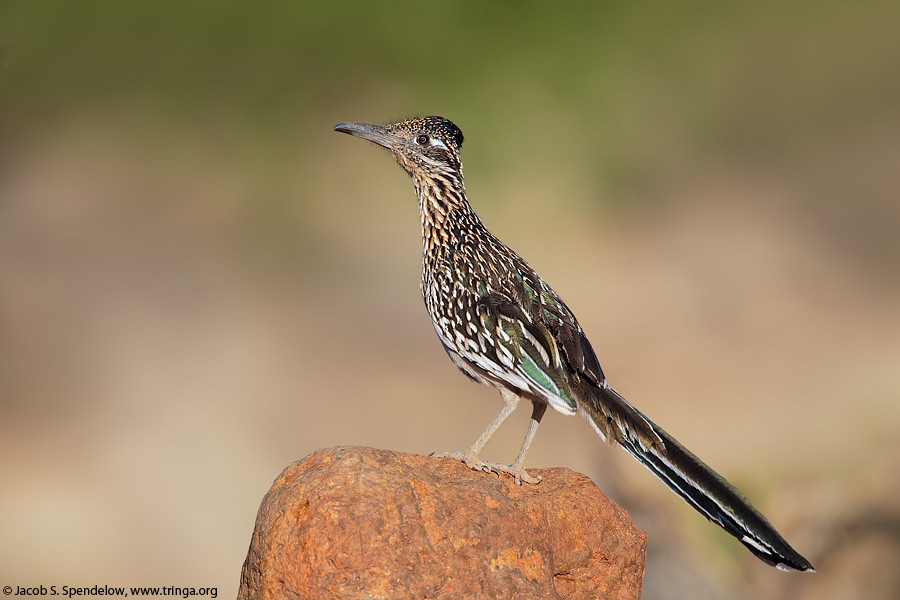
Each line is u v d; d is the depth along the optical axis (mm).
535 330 6980
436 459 6699
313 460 5941
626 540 6488
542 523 6086
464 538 5758
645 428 6758
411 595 5562
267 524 5758
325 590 5531
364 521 5594
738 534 6527
